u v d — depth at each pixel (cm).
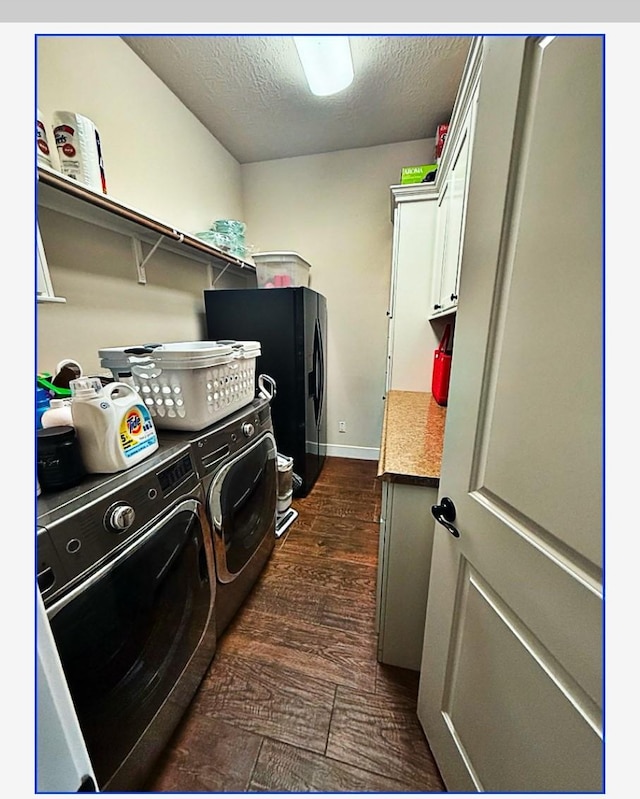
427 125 246
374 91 206
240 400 153
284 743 105
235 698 118
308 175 296
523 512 59
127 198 177
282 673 126
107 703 77
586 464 46
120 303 171
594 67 43
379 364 321
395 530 119
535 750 57
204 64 184
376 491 273
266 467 171
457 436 82
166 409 120
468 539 77
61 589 64
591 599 46
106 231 161
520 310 59
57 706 41
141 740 90
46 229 133
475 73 116
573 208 47
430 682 99
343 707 115
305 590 167
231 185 291
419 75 191
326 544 204
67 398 111
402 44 168
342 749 103
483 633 73
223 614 137
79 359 150
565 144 48
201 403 119
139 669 88
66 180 112
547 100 51
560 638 52
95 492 75
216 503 122
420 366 248
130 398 92
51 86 135
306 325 239
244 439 145
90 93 152
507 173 60
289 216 308
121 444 86
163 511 93
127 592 81
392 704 116
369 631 145
